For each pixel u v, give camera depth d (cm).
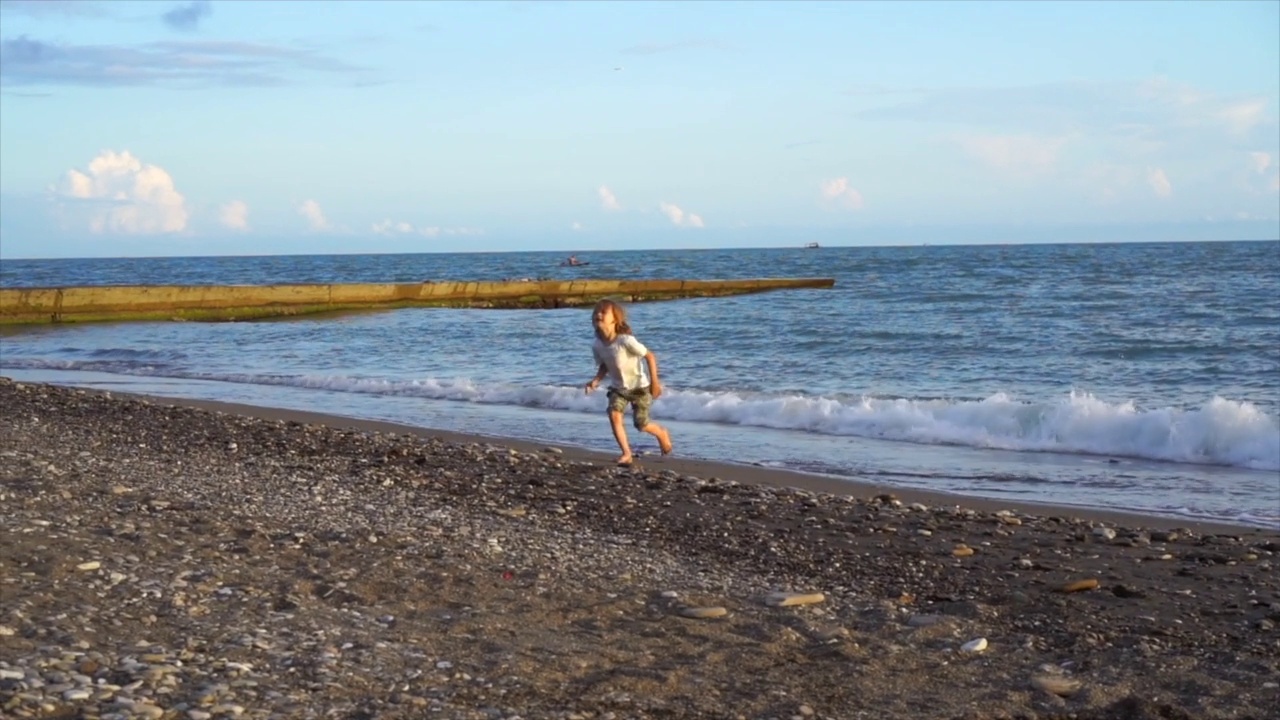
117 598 513
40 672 410
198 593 534
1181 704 466
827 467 1180
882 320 3192
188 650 454
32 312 3634
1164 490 1048
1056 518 880
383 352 2673
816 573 695
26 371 2389
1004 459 1228
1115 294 4075
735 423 1512
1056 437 1324
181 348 2847
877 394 1753
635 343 1155
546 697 440
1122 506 976
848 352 2405
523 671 468
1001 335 2653
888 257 11231
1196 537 815
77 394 1650
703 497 940
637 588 621
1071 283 4947
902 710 450
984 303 3819
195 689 411
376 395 1909
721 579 665
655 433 1207
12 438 1161
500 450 1196
